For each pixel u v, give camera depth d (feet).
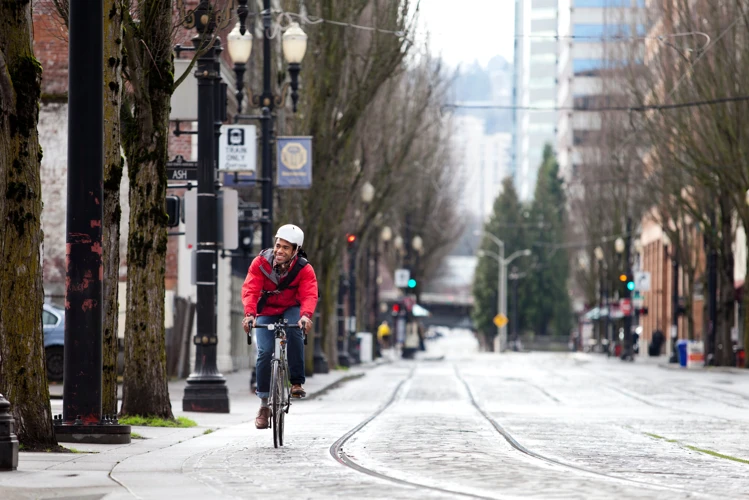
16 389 117.19
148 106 163.32
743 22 401.70
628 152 648.79
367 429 156.56
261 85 350.02
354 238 456.04
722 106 415.64
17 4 112.06
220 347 379.55
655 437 156.76
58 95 323.78
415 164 559.79
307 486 91.56
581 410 231.91
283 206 347.97
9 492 85.66
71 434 127.24
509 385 353.31
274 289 120.98
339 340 499.51
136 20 167.22
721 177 444.14
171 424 162.91
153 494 87.15
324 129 341.00
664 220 597.93
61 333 287.28
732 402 267.59
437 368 529.86
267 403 125.29
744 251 598.75
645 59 485.15
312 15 334.65
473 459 113.91
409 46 341.21
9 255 115.34
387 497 84.58
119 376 297.74
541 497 84.79
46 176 324.39
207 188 203.92
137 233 166.61
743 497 87.66
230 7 199.93
